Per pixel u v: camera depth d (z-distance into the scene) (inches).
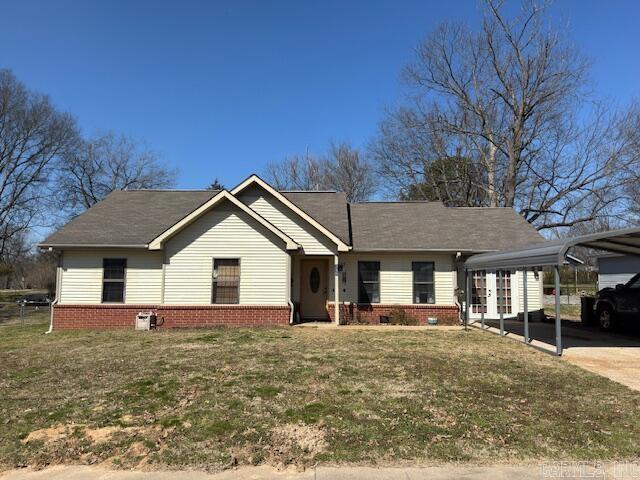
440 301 690.2
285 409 250.5
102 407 257.4
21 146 1525.6
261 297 630.5
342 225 715.4
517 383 309.7
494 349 446.3
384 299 690.2
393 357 396.2
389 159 1413.6
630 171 1060.5
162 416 241.0
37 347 472.7
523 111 1135.0
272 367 354.0
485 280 734.5
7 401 271.3
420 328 619.8
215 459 189.2
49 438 213.3
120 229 676.1
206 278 629.6
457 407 253.9
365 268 697.0
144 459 189.9
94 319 639.8
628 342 494.9
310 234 671.1
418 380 313.7
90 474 177.5
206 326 616.1
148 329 600.1
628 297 557.9
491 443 204.1
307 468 180.9
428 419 234.4
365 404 258.7
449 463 184.5
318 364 365.4
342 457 189.9
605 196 1093.1
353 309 682.2
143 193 806.5
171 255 629.9
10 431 222.2
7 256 1801.2
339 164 1691.7
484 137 1210.0
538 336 539.5
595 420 235.5
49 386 305.6
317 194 829.2
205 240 633.6
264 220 625.9
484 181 1269.7
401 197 1465.3
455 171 1307.8
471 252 681.6
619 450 197.2
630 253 571.5
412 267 695.7
